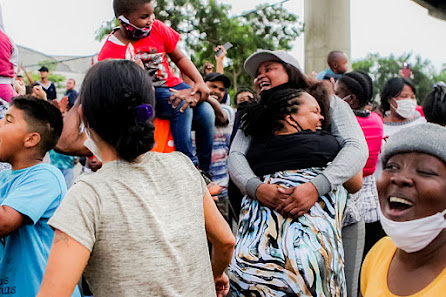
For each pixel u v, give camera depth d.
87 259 1.55
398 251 1.59
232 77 18.73
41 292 1.49
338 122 2.80
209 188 3.31
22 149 2.40
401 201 1.47
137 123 1.64
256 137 2.75
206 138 3.40
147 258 1.59
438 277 1.44
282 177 2.55
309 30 12.09
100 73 1.67
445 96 3.53
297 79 2.90
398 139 1.50
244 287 2.46
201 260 1.73
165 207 1.69
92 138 1.73
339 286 2.41
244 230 2.58
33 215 2.21
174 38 3.13
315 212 2.49
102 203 1.59
